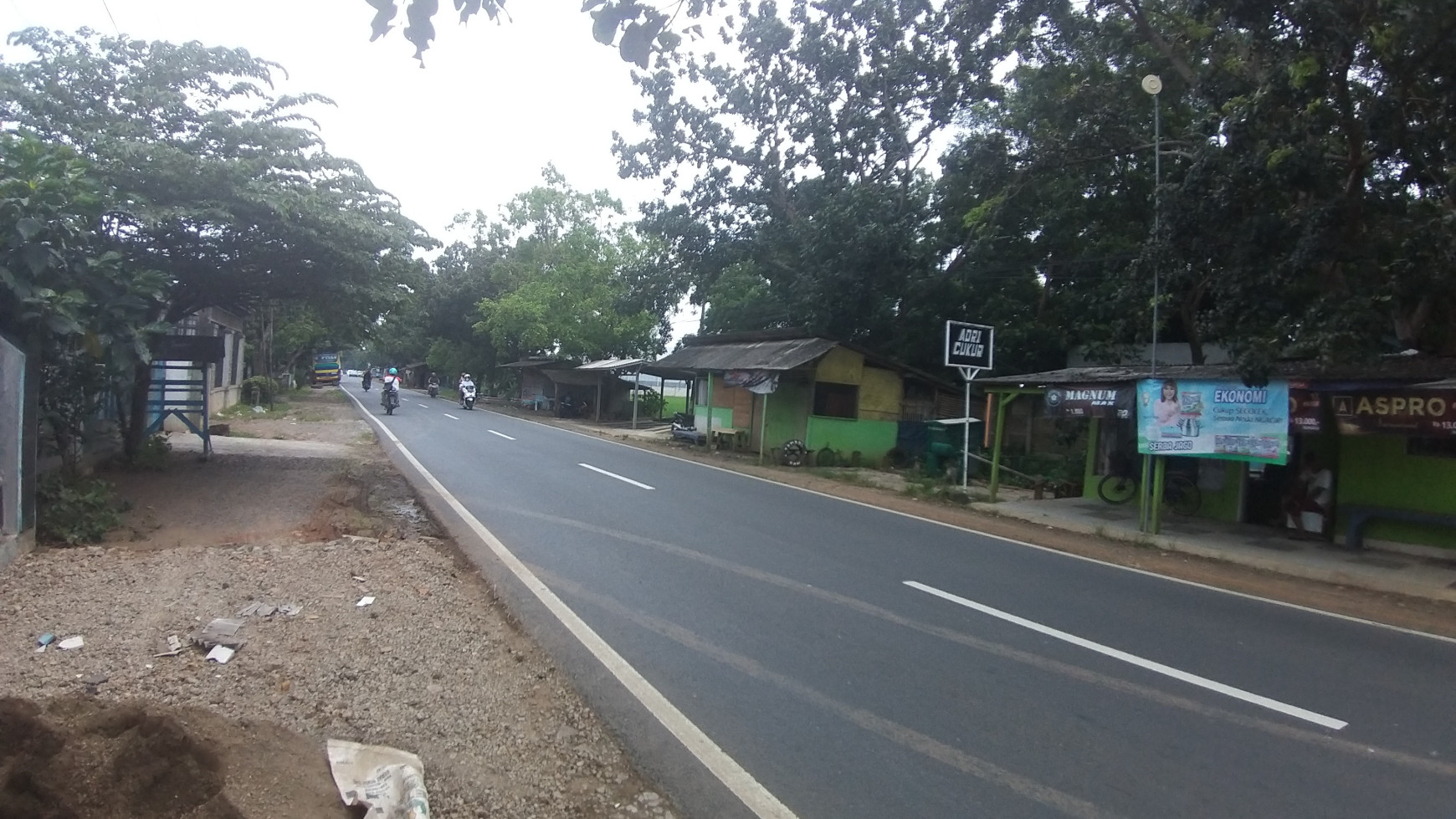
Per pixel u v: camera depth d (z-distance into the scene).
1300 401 11.14
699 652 6.07
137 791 3.10
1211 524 13.80
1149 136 16.50
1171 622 7.48
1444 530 11.18
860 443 22.27
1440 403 9.84
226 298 13.53
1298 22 10.02
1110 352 20.83
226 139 11.43
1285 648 6.87
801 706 5.17
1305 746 4.84
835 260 23.08
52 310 8.00
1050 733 4.89
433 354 65.75
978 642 6.55
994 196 19.56
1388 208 11.12
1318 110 10.90
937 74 23.02
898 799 4.09
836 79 24.95
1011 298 23.98
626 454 20.83
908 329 25.02
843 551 9.90
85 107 10.73
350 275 12.73
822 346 21.39
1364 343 10.27
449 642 5.86
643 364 31.22
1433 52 9.91
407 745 4.27
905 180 24.62
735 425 25.47
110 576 7.01
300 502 11.36
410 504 12.23
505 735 4.53
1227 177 11.41
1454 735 5.11
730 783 4.20
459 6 3.92
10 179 7.92
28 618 5.86
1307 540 12.39
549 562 8.57
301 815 3.30
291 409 33.88
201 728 3.64
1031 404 23.53
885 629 6.79
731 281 35.47
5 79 9.99
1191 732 4.98
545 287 42.84
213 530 9.42
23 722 3.20
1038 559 10.27
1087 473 16.67
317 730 4.31
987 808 4.02
